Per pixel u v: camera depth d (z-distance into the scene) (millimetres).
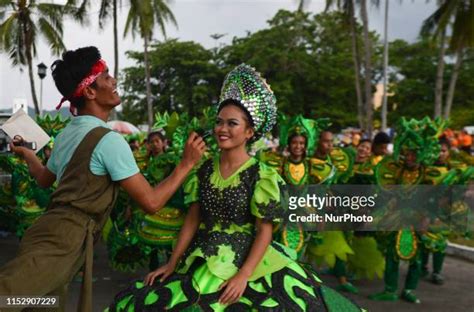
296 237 4957
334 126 33469
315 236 5383
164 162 5168
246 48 34031
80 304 2307
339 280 5816
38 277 2162
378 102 40750
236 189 2584
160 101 37375
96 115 2449
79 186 2277
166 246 5145
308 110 33562
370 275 5965
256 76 2596
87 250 2299
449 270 6820
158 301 2424
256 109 2568
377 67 33719
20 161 5945
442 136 5730
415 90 32219
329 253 5590
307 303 2453
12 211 7098
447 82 31281
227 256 2545
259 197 2535
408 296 5375
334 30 33562
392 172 5168
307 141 5070
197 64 35594
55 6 22328
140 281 2730
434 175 5094
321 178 5090
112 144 2291
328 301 2549
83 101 2434
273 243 2828
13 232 8219
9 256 6934
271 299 2398
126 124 18219
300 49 33281
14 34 22703
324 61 32812
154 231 5180
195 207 2779
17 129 2875
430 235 5207
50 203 2367
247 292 2426
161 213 5145
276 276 2531
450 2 17422
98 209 2303
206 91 35062
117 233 5660
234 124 2555
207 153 4102
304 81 32844
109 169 2285
